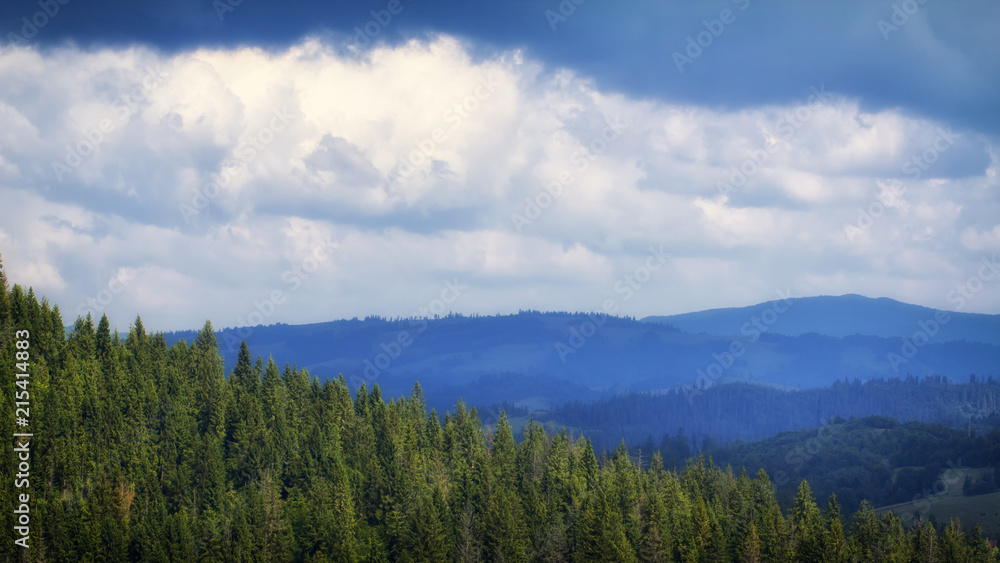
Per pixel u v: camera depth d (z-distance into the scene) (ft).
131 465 538.47
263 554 502.79
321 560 507.71
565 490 602.44
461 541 536.01
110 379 599.98
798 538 585.22
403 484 578.25
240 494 554.87
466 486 598.34
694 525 575.38
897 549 582.35
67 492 511.81
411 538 530.68
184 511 522.88
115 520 494.59
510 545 531.09
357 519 566.36
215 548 497.46
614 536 523.29
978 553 610.65
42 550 472.85
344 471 589.73
